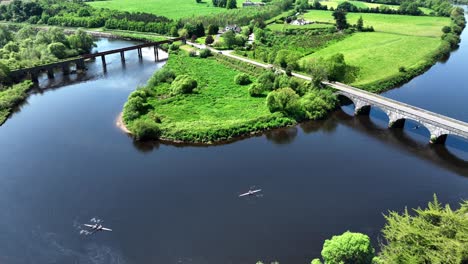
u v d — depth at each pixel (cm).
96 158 12594
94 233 9188
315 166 11906
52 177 11488
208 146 13412
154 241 8906
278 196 10406
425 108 16025
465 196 10394
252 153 12825
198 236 9025
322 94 16175
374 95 15425
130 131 14438
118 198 10431
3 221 9644
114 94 18675
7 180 11325
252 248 8656
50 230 9325
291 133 14350
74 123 15288
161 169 11881
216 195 10481
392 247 6594
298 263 8231
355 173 11481
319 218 9550
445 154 12569
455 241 5681
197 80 19538
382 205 10012
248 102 16675
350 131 14425
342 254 7050
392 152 12756
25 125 15175
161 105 16388
